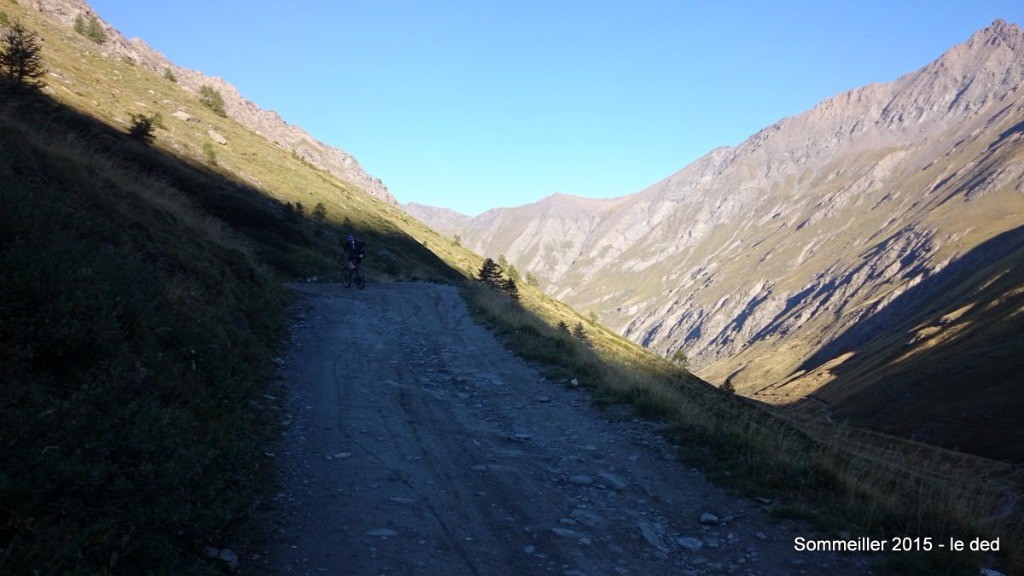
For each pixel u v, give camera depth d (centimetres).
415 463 689
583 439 806
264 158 8125
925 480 653
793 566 493
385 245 6388
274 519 513
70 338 516
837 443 830
